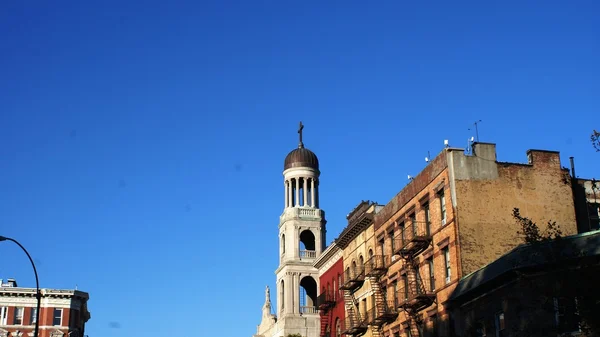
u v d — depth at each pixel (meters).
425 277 56.34
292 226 100.94
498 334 44.12
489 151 54.59
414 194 59.88
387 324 63.56
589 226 55.25
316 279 98.94
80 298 116.38
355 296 72.62
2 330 109.75
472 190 53.25
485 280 44.56
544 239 34.34
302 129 107.94
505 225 52.75
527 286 38.31
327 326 82.00
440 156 55.38
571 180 54.94
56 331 112.00
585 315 30.83
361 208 73.44
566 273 31.95
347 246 76.38
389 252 64.38
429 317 55.12
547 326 38.94
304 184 103.81
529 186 54.22
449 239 52.84
